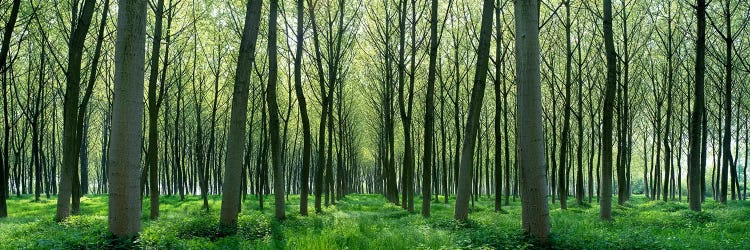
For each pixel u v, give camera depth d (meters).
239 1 19.86
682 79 27.88
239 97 12.48
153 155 17.59
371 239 9.70
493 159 46.47
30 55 23.39
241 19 20.08
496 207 21.88
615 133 34.78
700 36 17.30
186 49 22.16
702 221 14.59
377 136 43.56
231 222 12.03
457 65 22.73
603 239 8.91
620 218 16.42
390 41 24.44
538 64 8.50
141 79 8.44
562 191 23.64
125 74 8.23
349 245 8.94
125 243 7.81
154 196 17.67
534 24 8.47
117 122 8.23
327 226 12.68
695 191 17.12
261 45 21.58
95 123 48.34
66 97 16.47
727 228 12.59
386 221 15.55
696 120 17.25
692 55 25.45
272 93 17.08
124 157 8.25
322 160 20.94
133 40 8.28
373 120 39.91
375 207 25.20
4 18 16.78
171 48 22.28
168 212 22.22
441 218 14.86
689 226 13.13
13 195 40.50
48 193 36.38
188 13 20.00
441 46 24.75
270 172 55.28
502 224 14.20
